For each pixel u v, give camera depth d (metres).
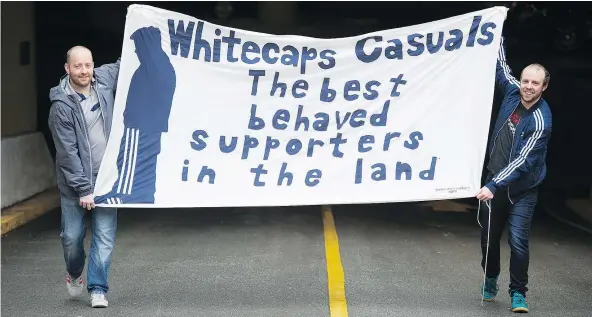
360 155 7.54
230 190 7.50
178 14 7.33
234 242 10.35
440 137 7.54
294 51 7.46
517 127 7.08
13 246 10.07
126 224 11.57
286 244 10.23
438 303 7.61
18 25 14.47
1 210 11.77
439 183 7.55
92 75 7.01
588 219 12.71
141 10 7.29
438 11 18.59
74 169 6.96
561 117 19.06
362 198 7.55
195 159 7.45
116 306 7.43
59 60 16.69
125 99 7.33
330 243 10.32
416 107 7.53
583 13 18.69
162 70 7.36
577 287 8.32
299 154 7.52
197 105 7.43
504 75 7.48
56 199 13.15
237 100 7.46
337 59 7.47
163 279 8.42
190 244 10.20
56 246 10.07
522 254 7.24
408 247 10.17
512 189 7.16
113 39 17.05
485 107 7.51
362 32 18.66
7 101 13.92
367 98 7.52
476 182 7.52
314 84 7.50
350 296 7.82
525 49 19.31
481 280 8.51
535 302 7.72
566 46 18.91
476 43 7.48
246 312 7.28
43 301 7.59
